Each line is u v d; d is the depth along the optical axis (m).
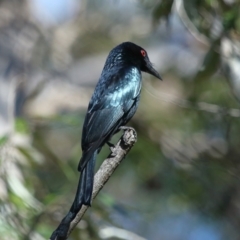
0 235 11.09
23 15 15.52
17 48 15.03
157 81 16.72
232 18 11.88
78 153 16.03
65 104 16.59
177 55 17.38
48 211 11.73
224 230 17.28
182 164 16.19
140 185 17.09
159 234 17.80
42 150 13.23
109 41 18.12
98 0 18.52
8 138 11.89
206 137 16.06
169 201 16.80
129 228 17.69
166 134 16.31
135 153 16.28
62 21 18.09
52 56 16.73
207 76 12.72
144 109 16.58
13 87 14.20
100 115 9.50
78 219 7.61
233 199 16.56
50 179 14.59
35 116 13.43
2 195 11.55
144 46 17.92
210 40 12.24
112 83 9.91
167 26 12.40
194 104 14.14
